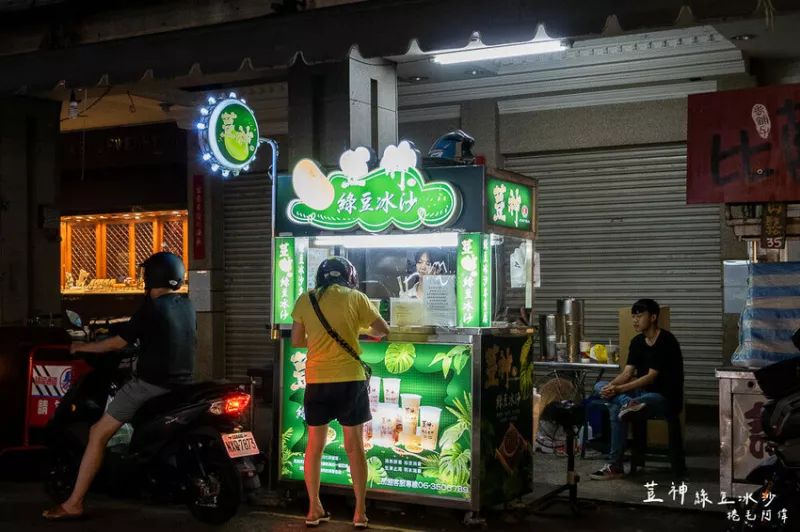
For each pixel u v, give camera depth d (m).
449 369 5.77
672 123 9.56
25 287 9.10
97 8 7.79
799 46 8.72
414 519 5.96
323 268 5.74
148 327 5.95
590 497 6.53
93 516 6.07
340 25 6.40
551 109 10.13
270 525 5.84
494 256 6.10
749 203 5.99
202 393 5.92
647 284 9.88
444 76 10.23
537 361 8.49
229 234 12.43
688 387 9.69
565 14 5.64
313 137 7.96
